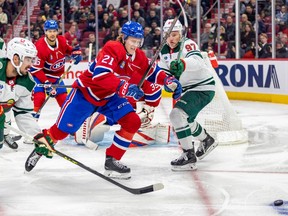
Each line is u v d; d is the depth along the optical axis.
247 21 10.16
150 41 10.88
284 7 9.95
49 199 3.72
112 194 3.84
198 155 4.86
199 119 5.79
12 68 3.59
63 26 11.04
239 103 9.40
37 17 11.51
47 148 3.66
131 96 3.84
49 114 8.39
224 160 4.96
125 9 11.18
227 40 10.43
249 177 4.31
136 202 3.63
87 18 11.18
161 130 5.78
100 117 5.61
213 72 5.81
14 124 7.28
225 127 5.73
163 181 4.20
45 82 5.70
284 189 3.94
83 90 4.08
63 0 10.92
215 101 5.75
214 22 10.61
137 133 5.66
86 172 4.50
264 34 10.04
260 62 9.48
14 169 4.62
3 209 3.51
